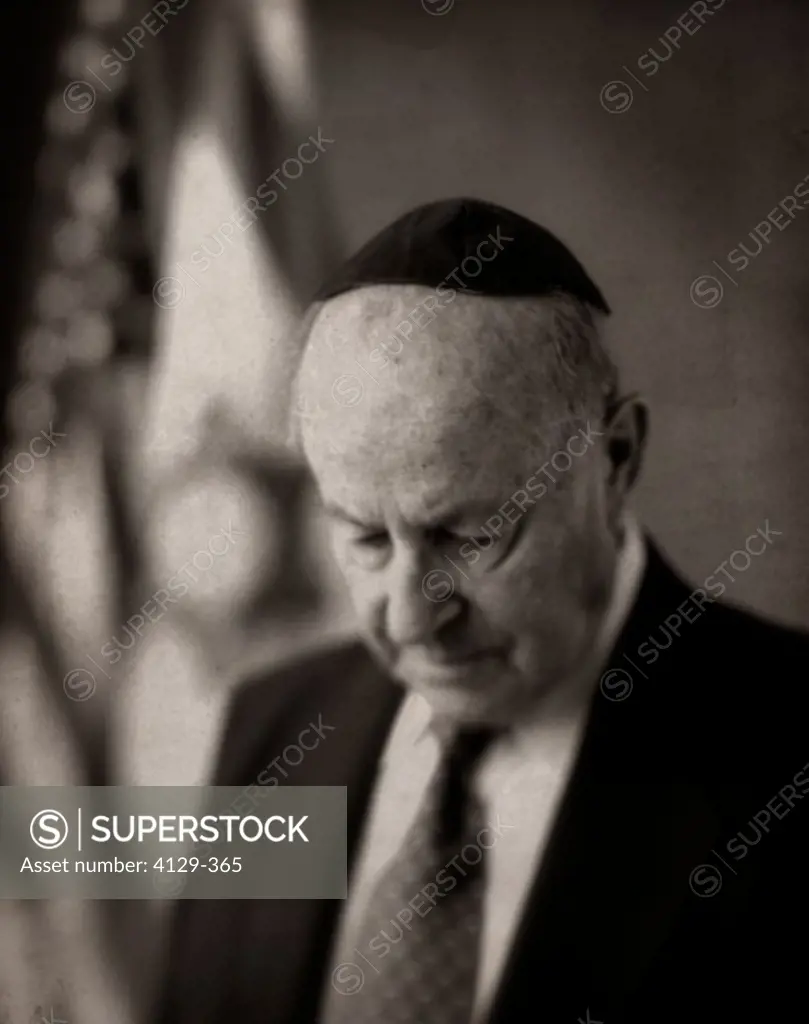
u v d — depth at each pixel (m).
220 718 1.58
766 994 1.35
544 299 1.42
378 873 1.48
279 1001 1.49
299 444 1.55
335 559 1.53
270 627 1.57
